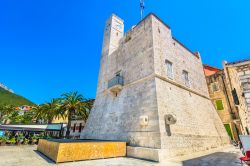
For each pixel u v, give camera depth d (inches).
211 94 1027.9
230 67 332.2
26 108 2780.5
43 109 1408.7
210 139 703.7
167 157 443.2
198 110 757.9
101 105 849.5
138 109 591.8
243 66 295.1
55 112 1332.4
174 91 653.9
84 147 429.1
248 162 282.5
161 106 536.7
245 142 298.5
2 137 862.5
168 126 518.0
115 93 775.1
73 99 1179.9
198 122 696.4
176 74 722.2
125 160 428.5
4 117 2178.9
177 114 595.8
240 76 293.4
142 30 739.4
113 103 756.6
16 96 7258.9
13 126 1273.4
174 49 788.6
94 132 784.9
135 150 492.4
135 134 549.3
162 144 456.1
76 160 404.2
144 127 529.0
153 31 677.3
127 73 745.6
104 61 986.1
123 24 1111.6
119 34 1057.5
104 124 743.7
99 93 924.6
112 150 486.6
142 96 601.6
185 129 593.0
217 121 871.7
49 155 446.0
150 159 437.4
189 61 896.3
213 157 473.4
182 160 429.7
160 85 589.6
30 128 1259.8
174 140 507.5
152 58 625.3
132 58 744.3
